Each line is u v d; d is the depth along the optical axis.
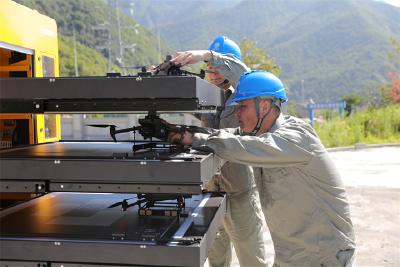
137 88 1.95
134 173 1.96
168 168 1.94
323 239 2.59
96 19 111.88
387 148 19.27
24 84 2.01
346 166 14.08
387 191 10.18
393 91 32.34
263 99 2.65
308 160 2.52
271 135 2.48
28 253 2.00
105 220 2.34
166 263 1.93
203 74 2.65
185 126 2.49
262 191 2.76
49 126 4.36
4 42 3.52
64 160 1.99
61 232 2.11
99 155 2.16
